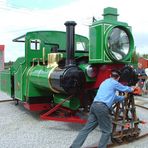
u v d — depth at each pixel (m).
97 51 3.73
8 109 5.98
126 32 3.86
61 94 4.42
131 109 3.85
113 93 3.25
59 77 3.82
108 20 3.73
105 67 3.82
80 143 3.23
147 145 3.66
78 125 4.59
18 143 3.72
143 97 8.27
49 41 5.38
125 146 3.63
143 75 8.66
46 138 3.93
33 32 5.27
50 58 4.46
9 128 4.45
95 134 4.06
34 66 5.13
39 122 4.81
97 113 3.17
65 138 3.92
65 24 4.07
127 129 3.79
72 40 4.05
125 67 3.86
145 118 5.21
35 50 5.28
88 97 4.20
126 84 3.84
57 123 4.73
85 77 3.90
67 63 4.04
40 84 4.54
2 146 3.60
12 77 6.07
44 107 5.07
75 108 4.14
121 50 3.81
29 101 4.99
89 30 3.91
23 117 5.18
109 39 3.66
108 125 3.19
